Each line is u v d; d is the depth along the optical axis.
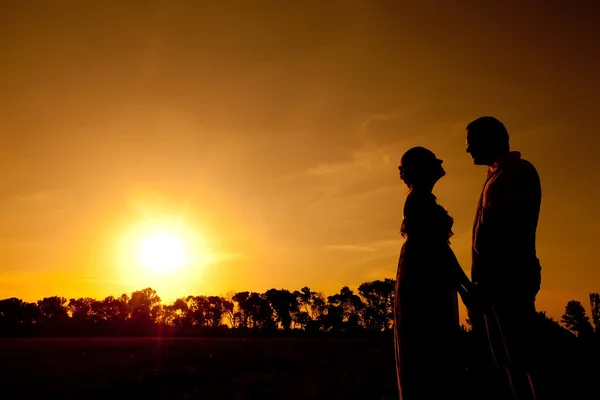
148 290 177.88
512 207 3.72
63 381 25.20
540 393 3.51
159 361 40.09
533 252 3.75
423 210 3.57
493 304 3.71
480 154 4.17
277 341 88.69
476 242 3.93
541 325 3.67
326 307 154.75
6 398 20.34
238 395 19.36
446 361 3.38
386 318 144.50
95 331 141.12
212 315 171.62
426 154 3.74
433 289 3.49
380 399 14.91
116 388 22.44
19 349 62.28
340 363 35.84
